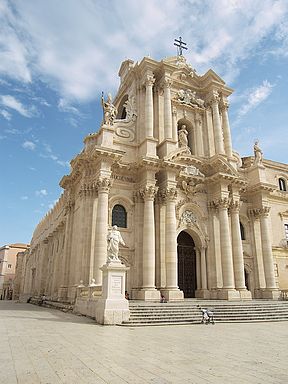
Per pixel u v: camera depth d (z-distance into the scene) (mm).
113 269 17094
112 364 7863
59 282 33469
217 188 31109
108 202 27141
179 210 29844
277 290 31391
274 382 6551
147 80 31797
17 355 8727
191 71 36000
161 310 19062
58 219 38500
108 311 16047
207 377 6867
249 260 32969
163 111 31938
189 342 11281
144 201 27438
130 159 29875
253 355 9141
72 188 31266
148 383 6402
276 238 36062
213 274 29500
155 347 10156
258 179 34375
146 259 25609
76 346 10016
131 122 31500
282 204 37938
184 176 30438
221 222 30125
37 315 20141
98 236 23953
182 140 32281
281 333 13992
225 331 14562
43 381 6465
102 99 28609
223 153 32906
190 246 31312
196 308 20391
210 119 35156
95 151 25203
